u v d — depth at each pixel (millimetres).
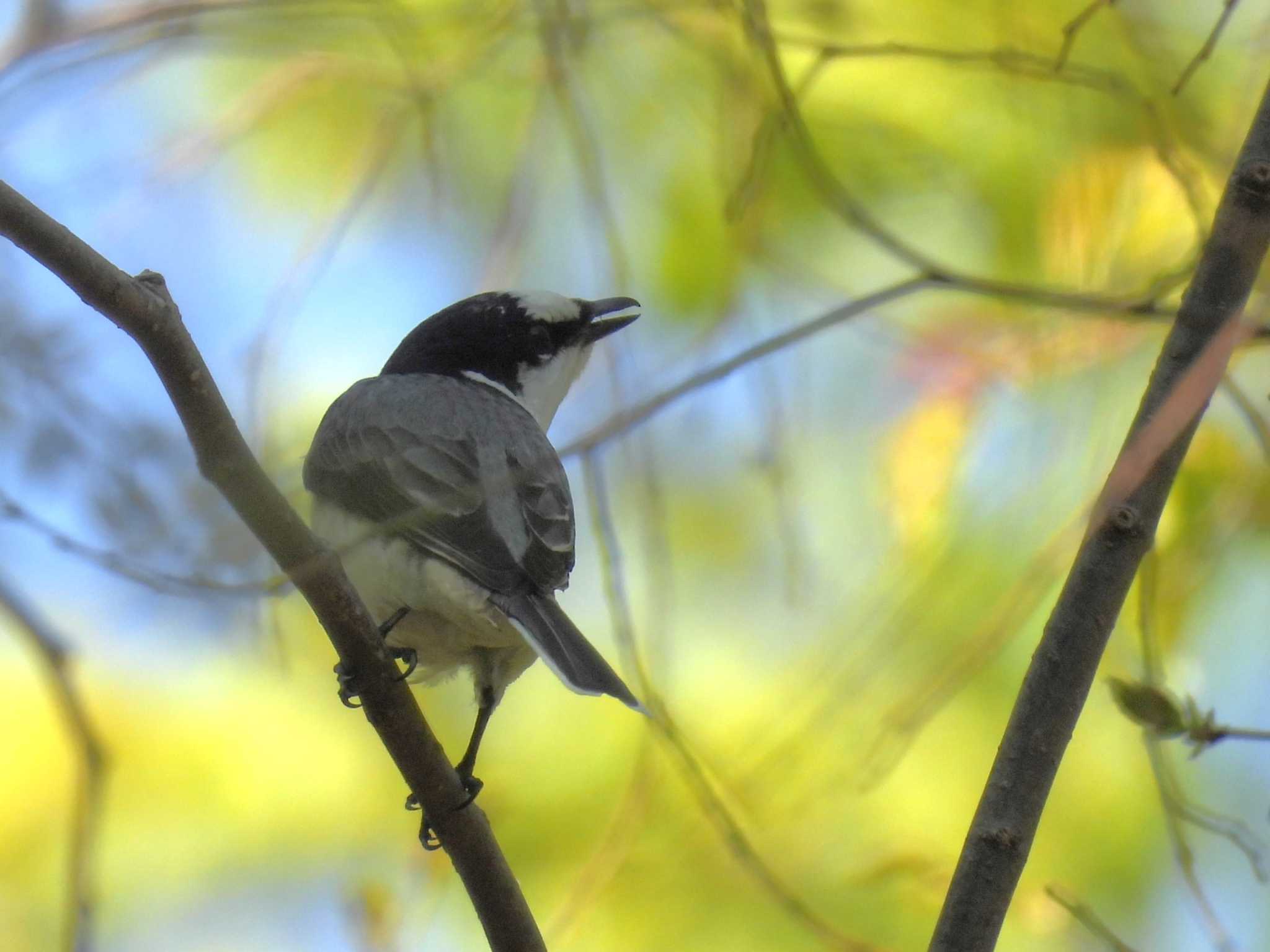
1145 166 10531
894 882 10555
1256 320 6062
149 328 6199
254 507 6652
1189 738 6633
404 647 9672
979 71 11164
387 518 9109
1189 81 10820
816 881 10641
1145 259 10477
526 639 8625
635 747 11414
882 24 11445
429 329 11430
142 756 11602
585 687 8234
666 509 11500
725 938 10586
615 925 10680
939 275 8148
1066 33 8727
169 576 5910
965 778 10703
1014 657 10664
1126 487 5797
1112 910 10492
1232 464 10102
